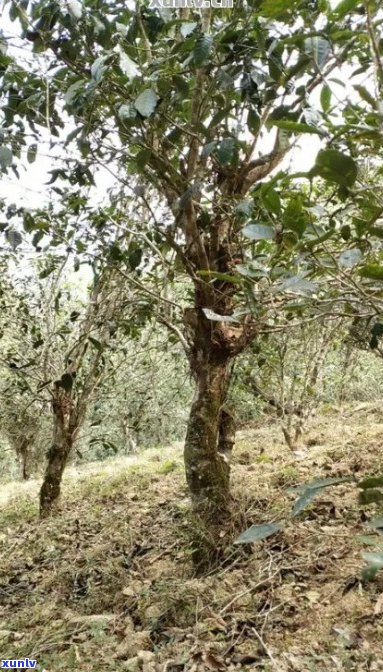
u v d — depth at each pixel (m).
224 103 2.64
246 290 1.77
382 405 8.55
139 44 2.69
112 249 3.42
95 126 2.68
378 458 4.62
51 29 2.60
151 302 4.30
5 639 2.83
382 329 2.56
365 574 0.93
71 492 6.46
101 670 2.30
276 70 2.10
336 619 2.41
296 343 6.64
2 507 6.62
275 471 4.89
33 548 4.43
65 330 5.41
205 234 3.28
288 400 6.59
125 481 6.30
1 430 9.16
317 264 1.62
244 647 2.36
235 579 2.89
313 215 1.83
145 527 4.22
